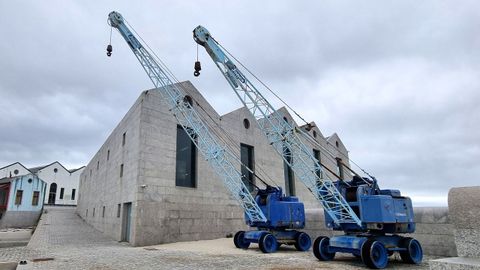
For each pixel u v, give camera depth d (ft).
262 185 85.30
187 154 72.74
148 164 63.67
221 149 63.41
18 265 36.35
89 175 120.26
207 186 73.10
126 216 66.95
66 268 34.60
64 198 201.05
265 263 37.81
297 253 48.34
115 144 82.53
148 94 67.00
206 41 56.54
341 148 118.73
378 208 37.70
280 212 52.24
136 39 66.08
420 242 43.50
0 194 138.21
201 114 75.31
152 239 60.54
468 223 12.16
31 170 215.31
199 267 34.96
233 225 76.13
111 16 65.10
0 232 98.12
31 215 135.95
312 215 59.21
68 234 78.43
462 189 12.73
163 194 64.54
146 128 65.00
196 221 68.74
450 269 11.56
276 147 54.65
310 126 55.31
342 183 44.52
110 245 59.67
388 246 37.22
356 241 36.86
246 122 86.94
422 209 43.98
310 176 50.14
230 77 57.26
